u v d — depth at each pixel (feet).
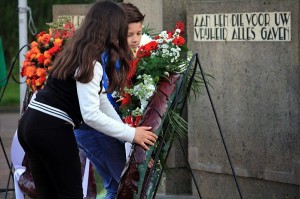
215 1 21.45
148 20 23.12
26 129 14.17
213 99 21.75
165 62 15.80
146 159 14.99
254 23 20.52
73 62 13.96
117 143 16.65
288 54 19.77
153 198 16.79
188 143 22.76
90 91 13.92
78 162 14.46
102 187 18.95
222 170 21.77
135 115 15.83
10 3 58.85
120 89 15.08
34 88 19.16
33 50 19.38
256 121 20.72
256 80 20.61
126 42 14.74
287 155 20.03
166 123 15.81
